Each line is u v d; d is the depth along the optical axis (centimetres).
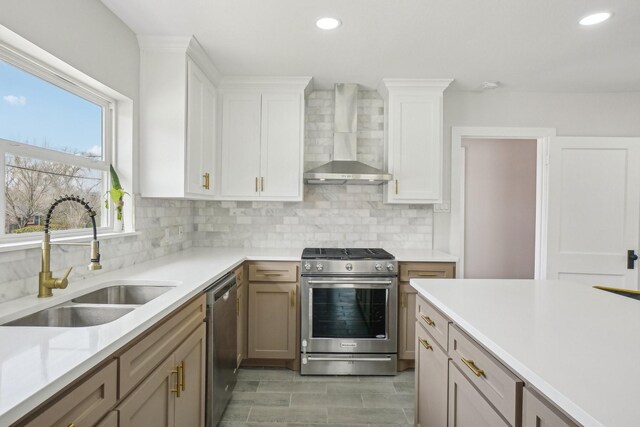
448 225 344
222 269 217
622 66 279
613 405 65
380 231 343
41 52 157
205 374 189
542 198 344
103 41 198
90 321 146
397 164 311
